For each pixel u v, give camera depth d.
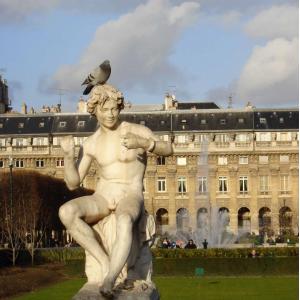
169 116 171.38
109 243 12.00
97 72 12.53
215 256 65.25
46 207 123.75
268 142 169.12
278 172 169.25
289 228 166.12
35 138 170.25
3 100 185.00
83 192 133.38
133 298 11.16
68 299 42.59
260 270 62.50
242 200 169.12
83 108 173.88
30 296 45.44
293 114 172.00
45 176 128.12
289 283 54.06
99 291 11.03
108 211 12.12
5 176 121.00
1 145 170.62
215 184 170.25
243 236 135.00
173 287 50.50
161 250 65.38
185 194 169.75
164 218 171.12
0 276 56.84
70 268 64.56
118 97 12.45
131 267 12.01
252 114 171.75
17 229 96.06
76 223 11.57
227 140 170.25
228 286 51.41
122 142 12.05
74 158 12.41
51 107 182.75
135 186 12.41
